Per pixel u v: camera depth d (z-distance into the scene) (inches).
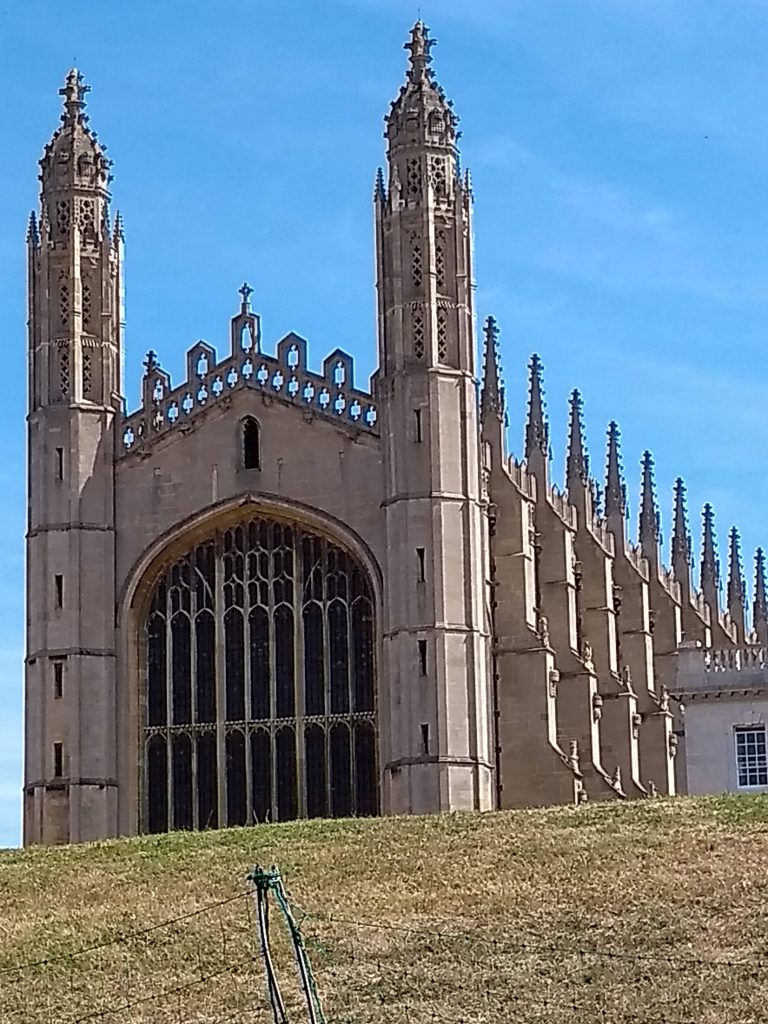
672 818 3508.9
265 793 4498.0
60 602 4549.7
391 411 4495.6
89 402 4628.4
